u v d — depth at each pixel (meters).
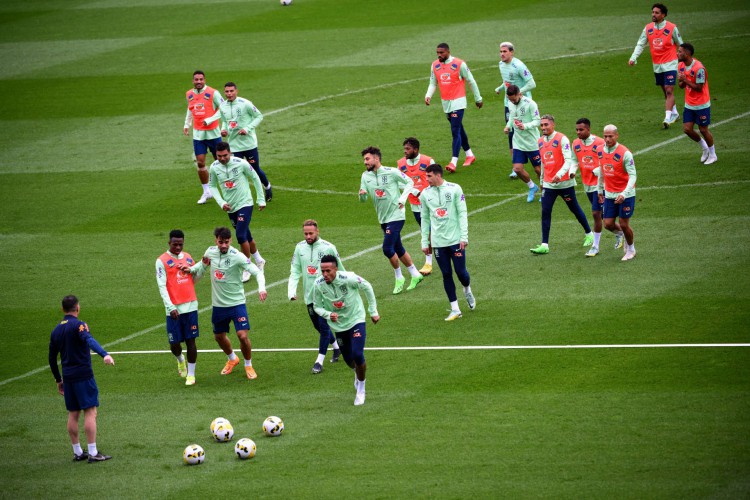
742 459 35.62
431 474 36.59
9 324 56.97
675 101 82.19
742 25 99.94
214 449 40.78
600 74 91.25
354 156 79.44
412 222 68.19
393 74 97.94
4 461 41.34
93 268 64.12
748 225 58.97
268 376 48.28
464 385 44.38
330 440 40.38
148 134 88.38
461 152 78.00
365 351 49.53
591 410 40.59
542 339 48.28
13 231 71.06
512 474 36.03
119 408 45.91
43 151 86.25
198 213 71.75
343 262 61.66
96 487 38.09
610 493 34.06
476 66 97.25
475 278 57.16
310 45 110.19
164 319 56.69
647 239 59.16
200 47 112.56
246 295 58.81
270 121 89.19
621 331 48.00
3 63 112.06
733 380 41.91
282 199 72.94
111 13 130.88
